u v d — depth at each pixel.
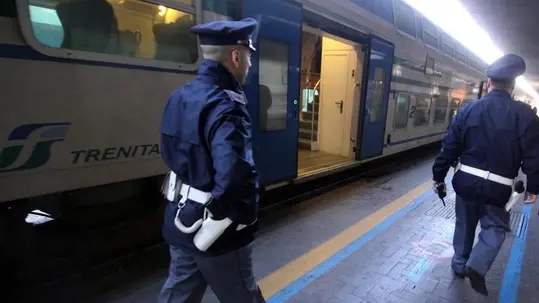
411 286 2.74
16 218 2.33
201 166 1.35
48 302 2.42
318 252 3.30
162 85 2.72
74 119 2.21
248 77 3.52
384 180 6.31
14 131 1.96
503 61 2.39
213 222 1.33
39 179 2.09
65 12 2.12
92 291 2.58
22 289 2.48
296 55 4.20
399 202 4.94
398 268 3.02
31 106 2.01
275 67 3.90
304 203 4.82
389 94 6.57
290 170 4.42
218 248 1.41
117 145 2.47
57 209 2.60
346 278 2.84
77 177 2.27
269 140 3.98
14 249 2.37
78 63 2.20
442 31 9.20
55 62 2.09
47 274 2.63
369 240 3.59
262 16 3.57
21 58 1.95
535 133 2.24
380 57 6.00
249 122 1.37
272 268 2.98
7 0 1.88
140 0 2.50
